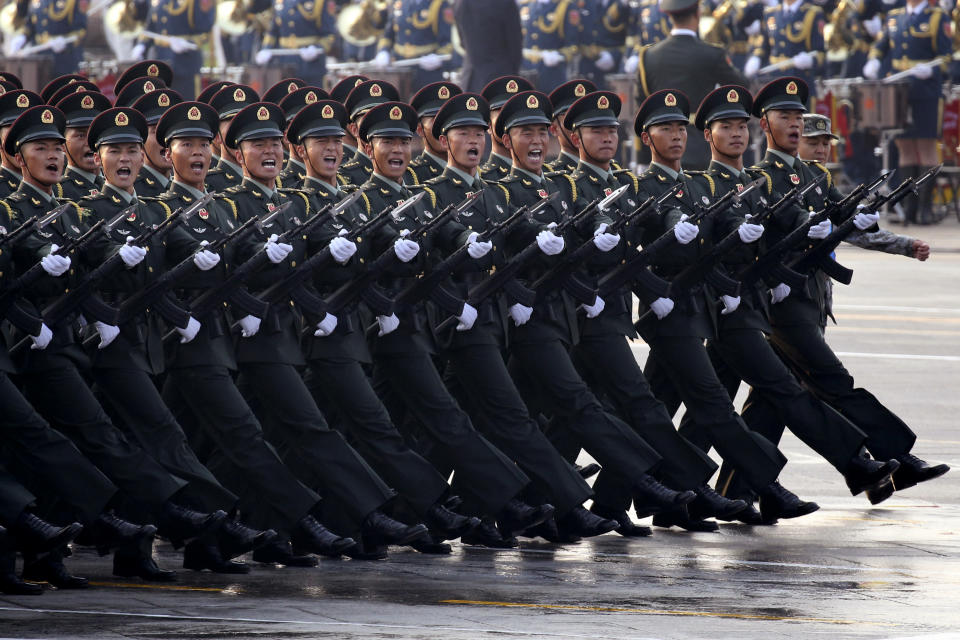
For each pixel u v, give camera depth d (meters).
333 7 94.38
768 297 34.91
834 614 25.66
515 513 30.81
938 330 61.16
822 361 35.22
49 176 28.56
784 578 28.67
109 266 27.72
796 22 87.12
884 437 35.16
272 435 31.20
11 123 29.44
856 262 80.88
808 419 34.16
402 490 30.41
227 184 31.94
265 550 30.00
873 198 34.91
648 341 33.72
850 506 36.53
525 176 32.84
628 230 32.81
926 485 38.72
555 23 92.44
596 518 31.53
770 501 34.28
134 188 31.17
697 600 26.67
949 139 89.50
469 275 31.58
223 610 25.61
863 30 90.81
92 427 28.11
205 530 28.08
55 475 27.55
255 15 97.50
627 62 90.38
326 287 30.58
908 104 84.94
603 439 32.03
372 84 35.12
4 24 91.38
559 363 32.03
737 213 34.16
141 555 28.41
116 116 29.28
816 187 35.53
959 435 43.69
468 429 31.00
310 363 30.45
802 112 35.66
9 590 27.03
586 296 32.12
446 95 34.56
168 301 28.48
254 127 30.61
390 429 30.52
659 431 32.84
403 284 30.86
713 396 33.50
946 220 91.62
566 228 32.03
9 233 27.67
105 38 98.25
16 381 28.36
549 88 92.94
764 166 35.53
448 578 28.61
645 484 32.06
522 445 31.48
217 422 29.23
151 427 28.61
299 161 33.28
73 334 28.12
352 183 34.69
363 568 29.72
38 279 27.06
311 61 94.44
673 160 34.19
